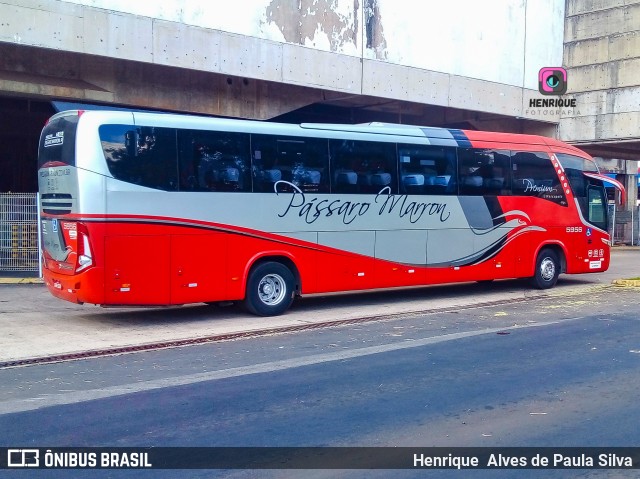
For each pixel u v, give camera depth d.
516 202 16.58
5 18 16.17
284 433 6.50
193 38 18.94
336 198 13.84
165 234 11.88
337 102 24.50
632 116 26.48
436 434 6.45
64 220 11.73
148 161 11.76
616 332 11.48
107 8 17.64
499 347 10.36
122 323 12.66
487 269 16.11
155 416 7.07
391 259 14.60
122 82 19.42
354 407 7.32
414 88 23.81
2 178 30.70
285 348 10.53
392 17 23.22
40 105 24.97
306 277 13.52
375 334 11.63
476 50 25.83
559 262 17.67
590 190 18.11
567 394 7.75
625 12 26.66
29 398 7.79
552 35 28.45
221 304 14.43
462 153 15.70
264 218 12.96
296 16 20.95
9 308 14.26
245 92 21.69
